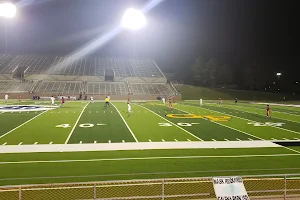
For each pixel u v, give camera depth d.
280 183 9.70
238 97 62.19
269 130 20.84
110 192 8.66
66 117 26.58
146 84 64.19
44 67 65.62
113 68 69.44
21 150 14.42
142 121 24.53
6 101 47.41
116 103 45.69
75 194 8.45
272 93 66.94
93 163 12.36
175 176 10.76
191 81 78.19
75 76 62.78
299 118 27.72
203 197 8.33
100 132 19.36
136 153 14.06
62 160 12.75
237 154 14.05
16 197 8.19
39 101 48.81
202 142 16.67
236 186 7.21
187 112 32.09
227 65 74.62
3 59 67.56
